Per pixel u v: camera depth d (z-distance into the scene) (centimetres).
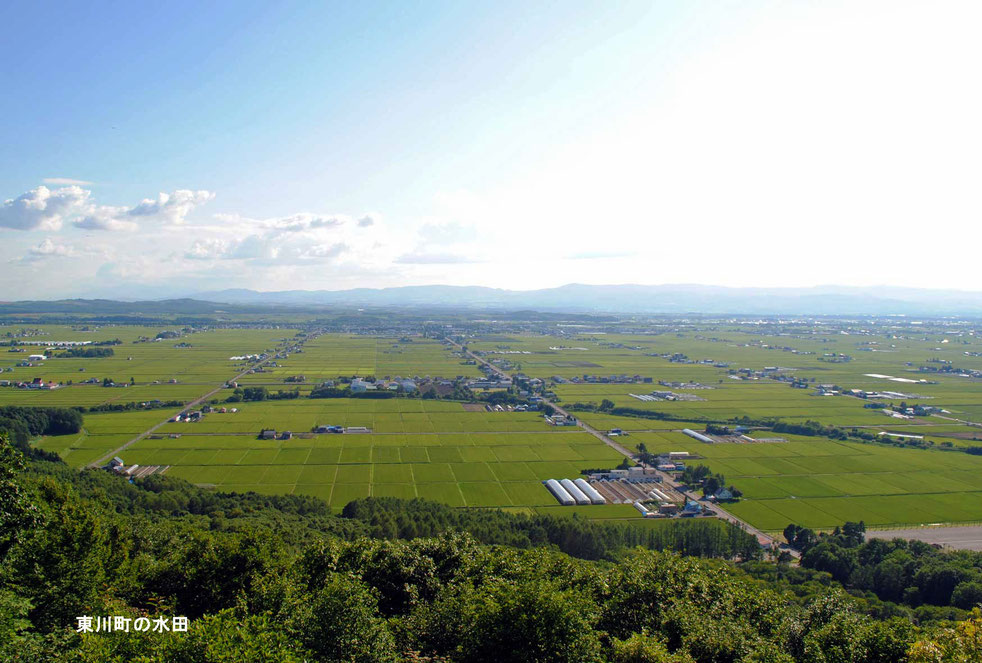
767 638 5919
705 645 5359
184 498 13712
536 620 4656
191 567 6356
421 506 14012
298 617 4881
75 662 4156
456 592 6222
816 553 11894
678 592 6438
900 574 10425
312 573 6600
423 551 7462
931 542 13262
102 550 6116
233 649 3862
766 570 11356
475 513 13688
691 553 12494
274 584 5809
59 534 5791
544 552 7394
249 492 15125
